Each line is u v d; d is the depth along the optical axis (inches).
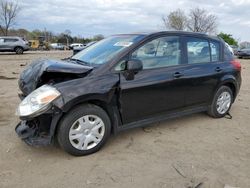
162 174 134.3
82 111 145.1
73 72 143.5
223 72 207.9
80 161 145.2
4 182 125.6
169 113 182.9
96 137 152.7
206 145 167.8
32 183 125.5
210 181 128.8
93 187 123.3
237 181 129.6
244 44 1636.3
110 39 190.4
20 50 1058.1
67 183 125.9
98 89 146.3
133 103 162.1
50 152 153.9
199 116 221.0
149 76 165.9
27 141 145.5
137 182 127.5
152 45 170.9
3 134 176.1
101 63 158.4
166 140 173.5
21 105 143.0
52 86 140.6
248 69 617.9
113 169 137.9
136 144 166.6
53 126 140.1
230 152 159.2
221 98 213.9
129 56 160.1
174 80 177.0
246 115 229.1
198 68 192.5
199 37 198.4
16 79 394.3
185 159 149.5
